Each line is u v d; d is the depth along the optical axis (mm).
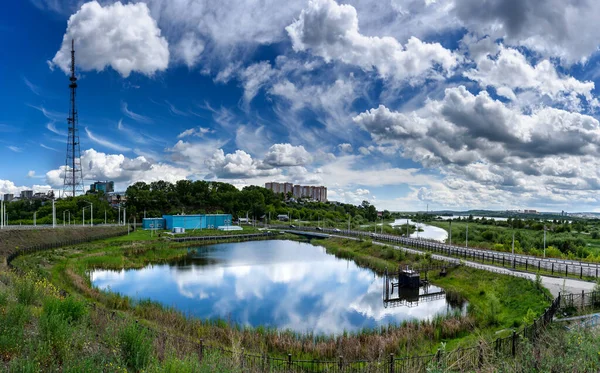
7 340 11312
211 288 49906
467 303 40375
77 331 13867
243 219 170750
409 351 23703
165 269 63812
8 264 39562
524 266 47812
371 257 71500
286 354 23547
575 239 86062
